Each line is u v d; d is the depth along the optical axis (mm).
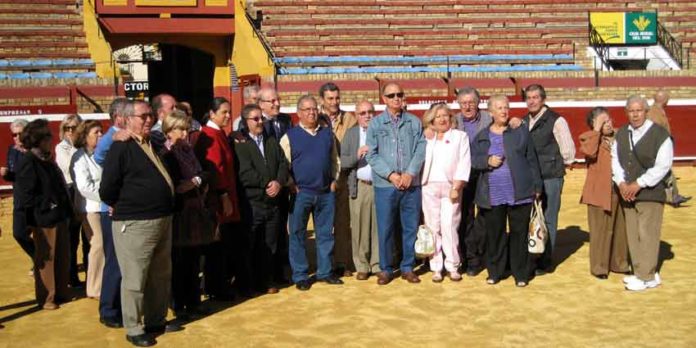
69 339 6852
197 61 25391
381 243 8422
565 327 6918
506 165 8172
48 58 19312
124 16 20906
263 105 8516
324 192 8320
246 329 7020
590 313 7309
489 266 8406
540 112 8664
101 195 6504
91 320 7410
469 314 7336
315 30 22125
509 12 23609
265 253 8125
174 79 25625
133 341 6645
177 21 20969
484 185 8250
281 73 20406
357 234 8625
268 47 20547
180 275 7328
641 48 22219
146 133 6586
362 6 23359
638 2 23969
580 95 19016
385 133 8242
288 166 8203
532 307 7527
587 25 23266
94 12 20312
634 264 8133
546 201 8703
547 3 23984
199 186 7062
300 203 8227
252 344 6609
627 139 7969
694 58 22141
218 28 21141
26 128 7609
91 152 7691
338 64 21078
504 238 8344
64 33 20219
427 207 8477
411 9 23422
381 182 8289
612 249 8734
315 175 8211
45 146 7684
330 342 6621
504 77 19844
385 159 8219
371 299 7887
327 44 21688
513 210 8203
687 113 16906
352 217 8633
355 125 8703
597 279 8539
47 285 7801
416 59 21406
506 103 8219
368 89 18656
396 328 6961
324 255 8500
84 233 8922
